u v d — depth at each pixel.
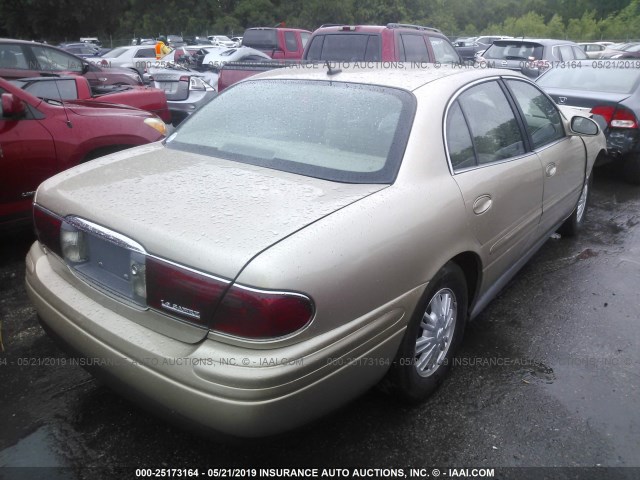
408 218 2.32
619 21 45.16
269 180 2.44
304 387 1.95
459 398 2.84
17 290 3.95
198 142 2.97
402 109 2.71
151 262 2.03
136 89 7.97
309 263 1.92
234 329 1.88
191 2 48.00
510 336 3.43
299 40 15.52
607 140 6.51
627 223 5.57
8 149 4.27
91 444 2.50
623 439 2.57
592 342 3.37
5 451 2.44
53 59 9.66
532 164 3.42
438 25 38.53
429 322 2.63
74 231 2.36
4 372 3.00
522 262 3.74
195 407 1.93
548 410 2.76
